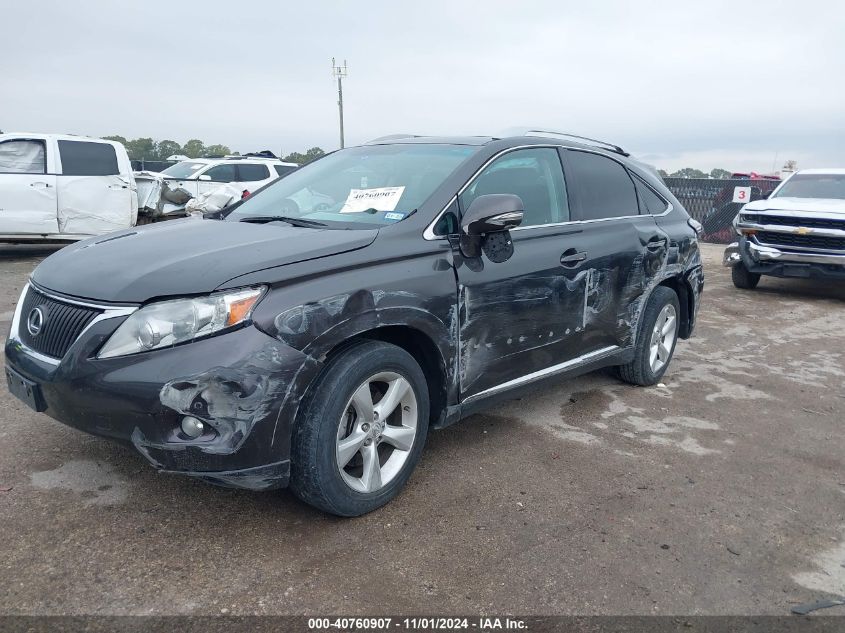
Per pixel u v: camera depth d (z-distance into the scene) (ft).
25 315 10.54
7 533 9.54
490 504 11.09
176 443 8.80
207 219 13.17
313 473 9.66
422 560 9.46
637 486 12.01
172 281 9.11
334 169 13.97
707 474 12.67
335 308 9.61
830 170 35.55
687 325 18.78
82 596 8.36
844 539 10.62
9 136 34.22
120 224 36.91
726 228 58.39
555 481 12.03
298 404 9.37
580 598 8.85
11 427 12.99
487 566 9.41
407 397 10.91
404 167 12.85
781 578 9.52
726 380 18.58
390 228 10.95
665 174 61.82
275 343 9.05
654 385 17.70
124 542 9.50
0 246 40.93
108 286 9.42
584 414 15.39
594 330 14.66
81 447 12.27
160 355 8.75
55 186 34.71
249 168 50.34
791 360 21.01
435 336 11.05
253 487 9.29
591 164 15.25
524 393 13.44
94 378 8.93
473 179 12.29
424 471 12.17
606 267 14.56
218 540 9.68
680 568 9.61
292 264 9.57
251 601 8.45
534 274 12.73
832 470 13.12
